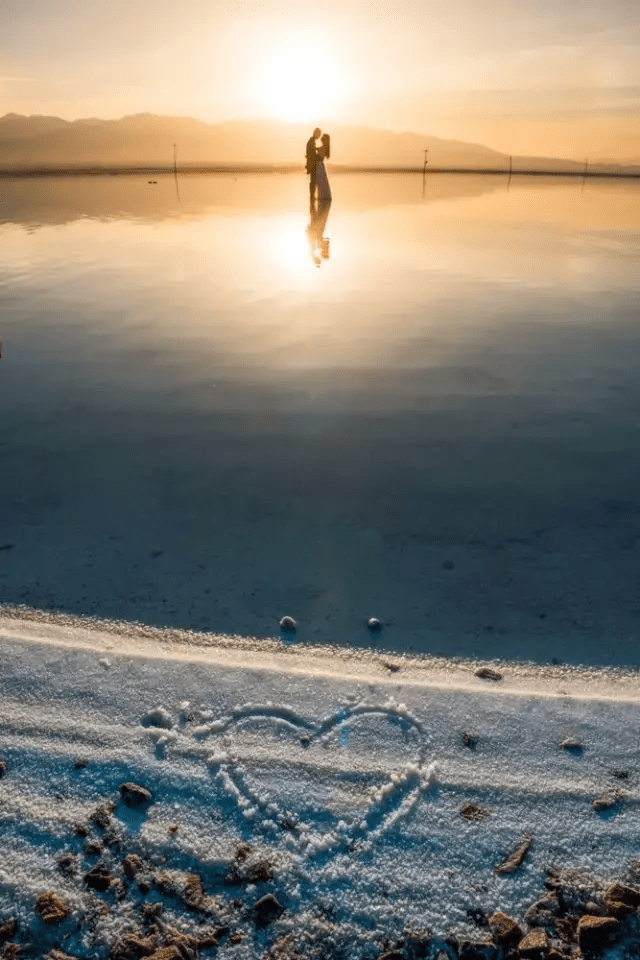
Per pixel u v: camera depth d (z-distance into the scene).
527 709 2.22
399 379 5.95
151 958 1.52
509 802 1.91
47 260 11.83
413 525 3.66
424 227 17.12
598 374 6.06
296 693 2.28
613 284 9.95
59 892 1.68
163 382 5.88
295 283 10.08
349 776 1.99
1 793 1.92
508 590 3.12
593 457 4.46
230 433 4.86
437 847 1.80
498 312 8.31
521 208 23.27
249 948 1.57
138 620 2.86
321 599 3.04
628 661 2.66
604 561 3.33
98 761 2.02
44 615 2.87
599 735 2.12
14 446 4.61
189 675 2.34
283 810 1.89
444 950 1.58
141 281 10.14
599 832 1.83
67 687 2.28
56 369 6.21
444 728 2.15
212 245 13.67
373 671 2.60
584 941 1.56
